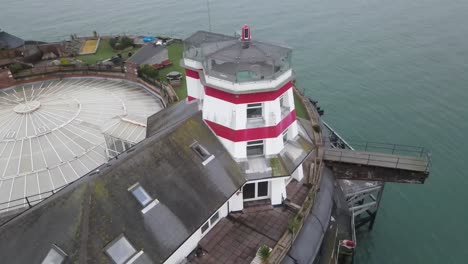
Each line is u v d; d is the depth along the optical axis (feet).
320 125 138.41
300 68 242.58
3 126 126.21
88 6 435.53
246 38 90.33
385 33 290.56
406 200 138.51
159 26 345.31
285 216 91.45
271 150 90.38
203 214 75.36
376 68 234.99
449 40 267.39
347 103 201.46
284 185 93.61
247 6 396.37
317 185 98.43
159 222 69.36
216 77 82.48
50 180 104.06
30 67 194.29
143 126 112.88
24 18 396.98
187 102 106.42
